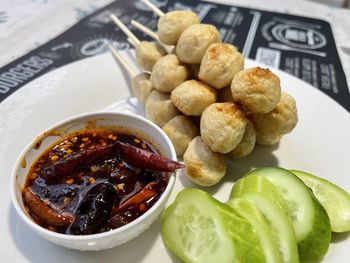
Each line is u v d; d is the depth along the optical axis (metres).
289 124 0.17
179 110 0.19
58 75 0.22
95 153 0.15
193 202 0.14
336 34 0.31
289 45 0.29
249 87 0.15
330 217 0.14
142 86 0.20
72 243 0.12
